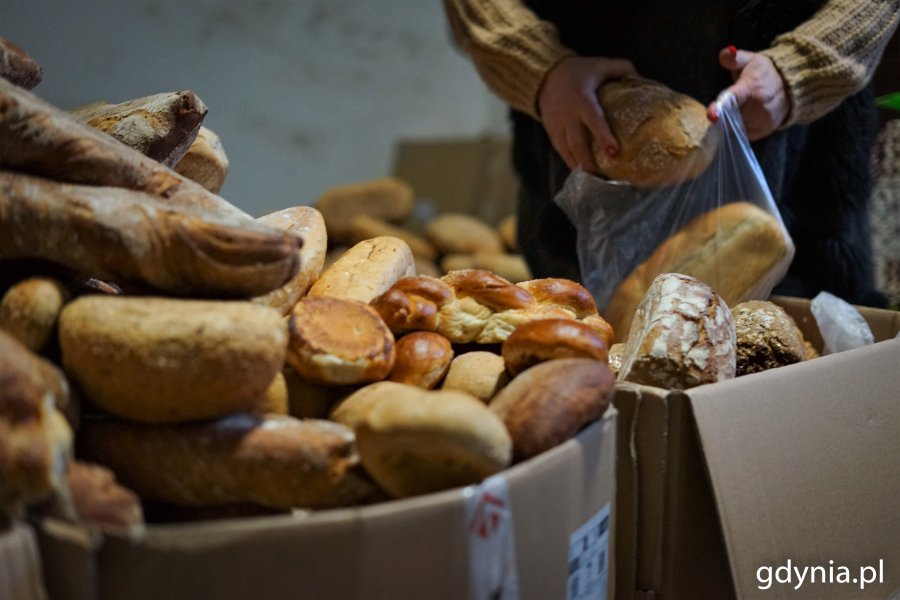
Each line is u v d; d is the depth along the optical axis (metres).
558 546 0.60
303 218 0.84
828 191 1.36
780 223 1.03
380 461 0.55
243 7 3.07
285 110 3.25
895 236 1.55
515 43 1.20
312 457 0.56
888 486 0.85
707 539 0.73
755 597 0.70
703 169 1.04
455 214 3.07
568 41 1.33
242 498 0.59
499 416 0.61
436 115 3.52
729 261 1.00
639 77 1.13
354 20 3.27
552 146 1.29
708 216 1.03
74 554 0.46
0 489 0.46
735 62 1.10
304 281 0.77
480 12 1.26
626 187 1.08
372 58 3.34
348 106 3.36
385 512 0.50
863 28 1.16
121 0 2.86
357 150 3.42
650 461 0.71
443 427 0.53
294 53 3.21
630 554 0.73
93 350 0.55
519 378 0.65
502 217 2.98
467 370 0.72
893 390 0.87
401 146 3.31
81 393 0.58
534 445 0.60
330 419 0.66
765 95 1.09
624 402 0.72
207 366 0.55
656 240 1.07
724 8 1.23
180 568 0.47
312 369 0.66
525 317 0.77
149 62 2.96
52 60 2.79
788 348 0.88
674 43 1.26
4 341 0.49
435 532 0.51
